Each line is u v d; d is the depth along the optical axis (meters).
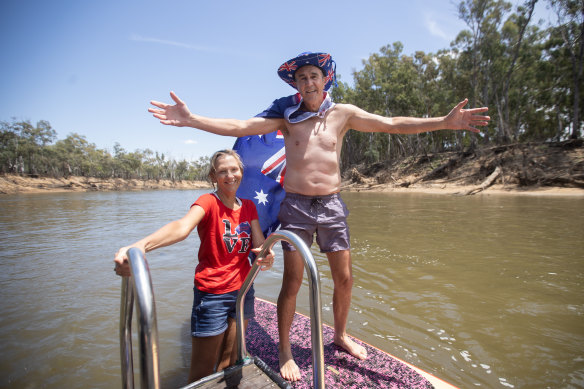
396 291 4.20
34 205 24.00
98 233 9.61
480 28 35.88
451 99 41.25
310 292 1.29
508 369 2.53
